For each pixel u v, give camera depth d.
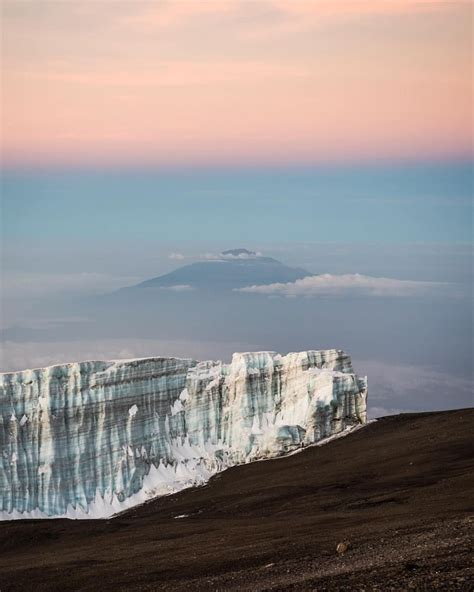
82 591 107.50
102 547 146.25
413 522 108.06
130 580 107.06
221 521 155.12
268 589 80.25
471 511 111.44
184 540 134.50
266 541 116.25
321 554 97.62
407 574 74.62
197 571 103.69
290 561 97.06
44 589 113.31
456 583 69.19
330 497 160.50
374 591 71.06
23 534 173.62
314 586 77.38
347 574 80.19
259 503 170.25
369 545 96.12
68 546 158.50
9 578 121.44
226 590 87.19
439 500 132.00
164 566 111.25
